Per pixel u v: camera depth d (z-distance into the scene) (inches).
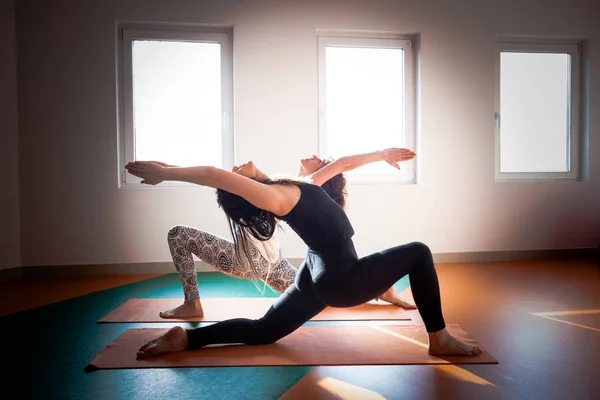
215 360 89.4
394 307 127.7
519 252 203.0
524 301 134.1
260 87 188.4
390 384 79.3
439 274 174.4
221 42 189.2
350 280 85.5
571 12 204.2
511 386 78.3
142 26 184.7
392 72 200.2
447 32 197.9
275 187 86.0
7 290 154.9
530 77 207.6
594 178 207.8
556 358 90.6
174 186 187.2
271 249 111.7
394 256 87.8
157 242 183.9
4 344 100.8
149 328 109.3
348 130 197.6
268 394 76.2
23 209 178.1
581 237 207.5
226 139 190.4
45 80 178.2
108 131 181.3
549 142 208.8
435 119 198.2
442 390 76.9
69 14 178.7
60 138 179.3
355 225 193.8
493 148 201.8
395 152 109.1
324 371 84.8
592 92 207.9
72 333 108.0
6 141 173.9
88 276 178.5
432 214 198.2
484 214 201.3
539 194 204.4
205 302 135.5
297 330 107.6
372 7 193.3
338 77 196.2
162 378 82.3
